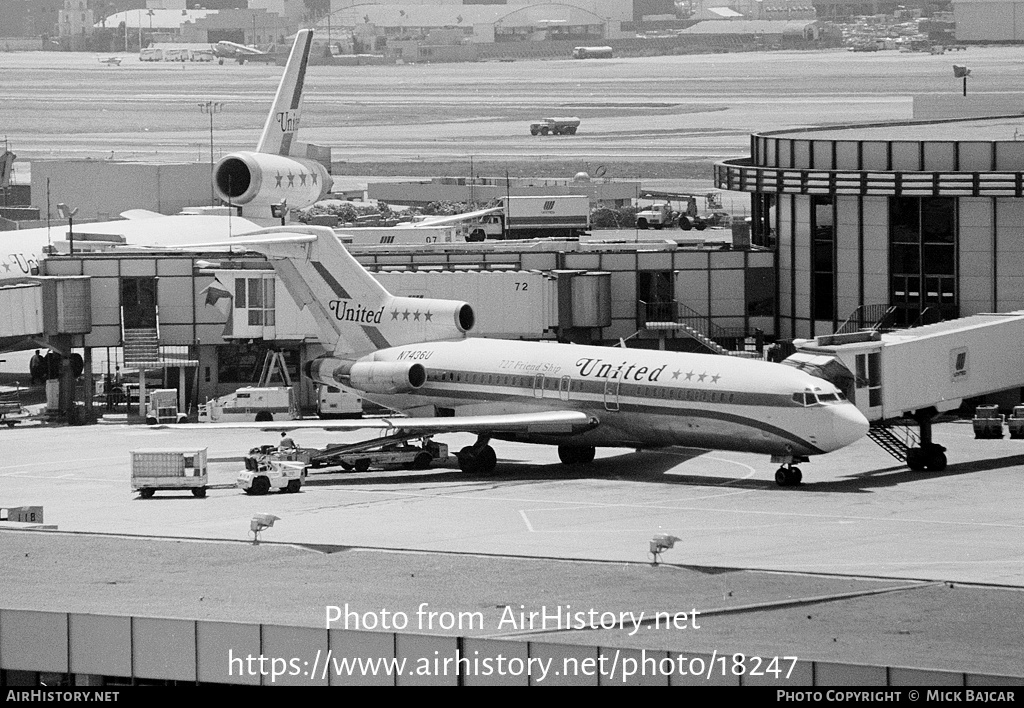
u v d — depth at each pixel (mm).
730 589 156250
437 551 174375
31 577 165500
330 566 168250
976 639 139125
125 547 178000
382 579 162750
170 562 171125
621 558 172375
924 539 182625
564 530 191250
